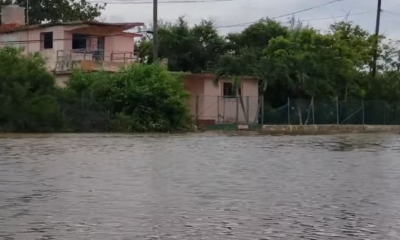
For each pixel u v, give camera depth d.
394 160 20.73
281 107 46.62
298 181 14.89
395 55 58.38
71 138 30.97
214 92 49.12
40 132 36.31
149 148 24.78
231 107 48.66
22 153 21.64
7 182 14.05
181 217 10.09
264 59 48.59
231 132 40.97
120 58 49.19
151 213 10.41
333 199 12.18
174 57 54.59
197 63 55.31
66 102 38.22
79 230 9.00
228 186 13.82
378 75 57.31
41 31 48.16
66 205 11.07
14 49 38.97
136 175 15.55
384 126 50.62
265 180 14.98
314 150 25.09
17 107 35.81
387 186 14.14
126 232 8.91
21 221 9.61
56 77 43.66
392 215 10.51
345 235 8.92
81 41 48.25
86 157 20.30
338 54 51.50
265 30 57.62
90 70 43.97
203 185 13.91
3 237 8.49
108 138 31.53
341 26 58.28
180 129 41.16
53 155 20.92
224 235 8.81
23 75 36.56
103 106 39.56
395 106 53.31
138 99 39.91
